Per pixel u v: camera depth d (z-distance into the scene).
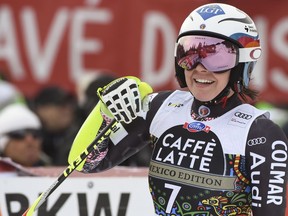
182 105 10.20
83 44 19.92
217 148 9.80
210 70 9.79
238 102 10.07
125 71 19.98
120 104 9.88
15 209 12.04
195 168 9.82
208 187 9.76
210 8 10.00
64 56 19.98
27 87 20.06
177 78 10.20
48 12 19.91
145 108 10.03
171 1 19.78
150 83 20.00
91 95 17.16
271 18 20.02
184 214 9.88
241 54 9.89
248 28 9.95
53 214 11.97
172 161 9.95
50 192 10.27
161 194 10.01
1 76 20.70
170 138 10.05
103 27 19.89
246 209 9.89
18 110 16.86
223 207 9.79
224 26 9.83
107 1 19.83
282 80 20.14
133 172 12.12
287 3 19.97
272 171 9.62
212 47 9.77
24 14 19.92
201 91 9.88
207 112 10.00
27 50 20.02
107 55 19.94
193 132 9.95
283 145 9.75
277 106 21.48
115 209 12.05
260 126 9.79
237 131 9.80
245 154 9.73
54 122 19.77
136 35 19.86
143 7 19.80
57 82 20.06
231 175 9.74
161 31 19.86
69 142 16.97
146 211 12.05
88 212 12.02
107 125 10.05
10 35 19.98
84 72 19.98
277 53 20.06
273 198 9.57
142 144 10.49
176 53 10.04
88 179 12.04
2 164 12.51
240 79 9.99
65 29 19.92
